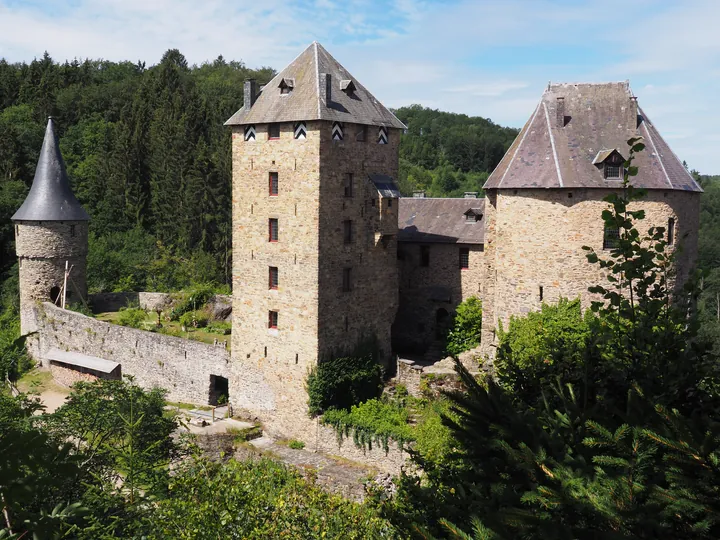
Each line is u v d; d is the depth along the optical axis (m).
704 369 8.89
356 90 36.38
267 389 36.62
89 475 18.52
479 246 40.91
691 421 6.69
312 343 34.25
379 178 36.91
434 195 104.56
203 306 54.75
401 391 35.66
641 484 6.62
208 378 40.41
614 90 31.58
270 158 35.06
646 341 9.27
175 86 104.69
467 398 9.23
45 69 113.31
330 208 34.12
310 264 33.97
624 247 9.34
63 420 21.92
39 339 51.28
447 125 147.12
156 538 15.64
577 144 30.73
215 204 75.19
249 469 20.27
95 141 94.81
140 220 82.25
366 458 32.00
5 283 69.06
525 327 29.66
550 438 7.90
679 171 31.11
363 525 16.97
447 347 40.78
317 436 34.09
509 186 31.09
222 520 15.06
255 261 36.44
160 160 80.94
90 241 75.69
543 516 6.68
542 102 32.44
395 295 38.66
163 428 25.45
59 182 53.12
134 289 71.06
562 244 29.92
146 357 43.84
